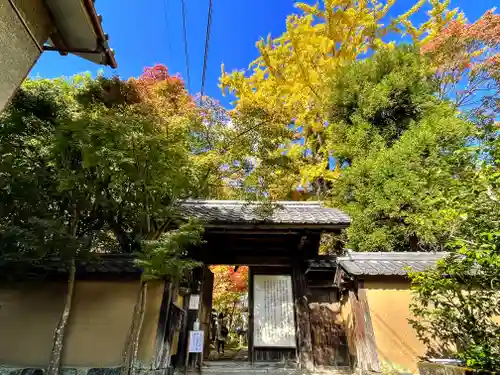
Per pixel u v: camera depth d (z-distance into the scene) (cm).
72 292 522
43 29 265
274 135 652
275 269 808
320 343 723
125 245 616
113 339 533
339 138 1185
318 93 1409
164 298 579
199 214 719
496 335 362
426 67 1210
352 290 656
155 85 881
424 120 1029
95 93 604
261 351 721
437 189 379
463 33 1288
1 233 447
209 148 636
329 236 1234
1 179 466
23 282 562
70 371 505
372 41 1512
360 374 596
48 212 472
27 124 519
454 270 369
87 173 473
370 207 965
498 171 296
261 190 659
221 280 1352
